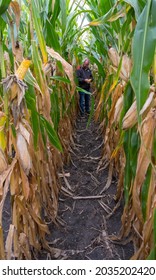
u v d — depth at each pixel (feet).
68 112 7.01
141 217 2.68
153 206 2.37
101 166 6.24
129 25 2.97
